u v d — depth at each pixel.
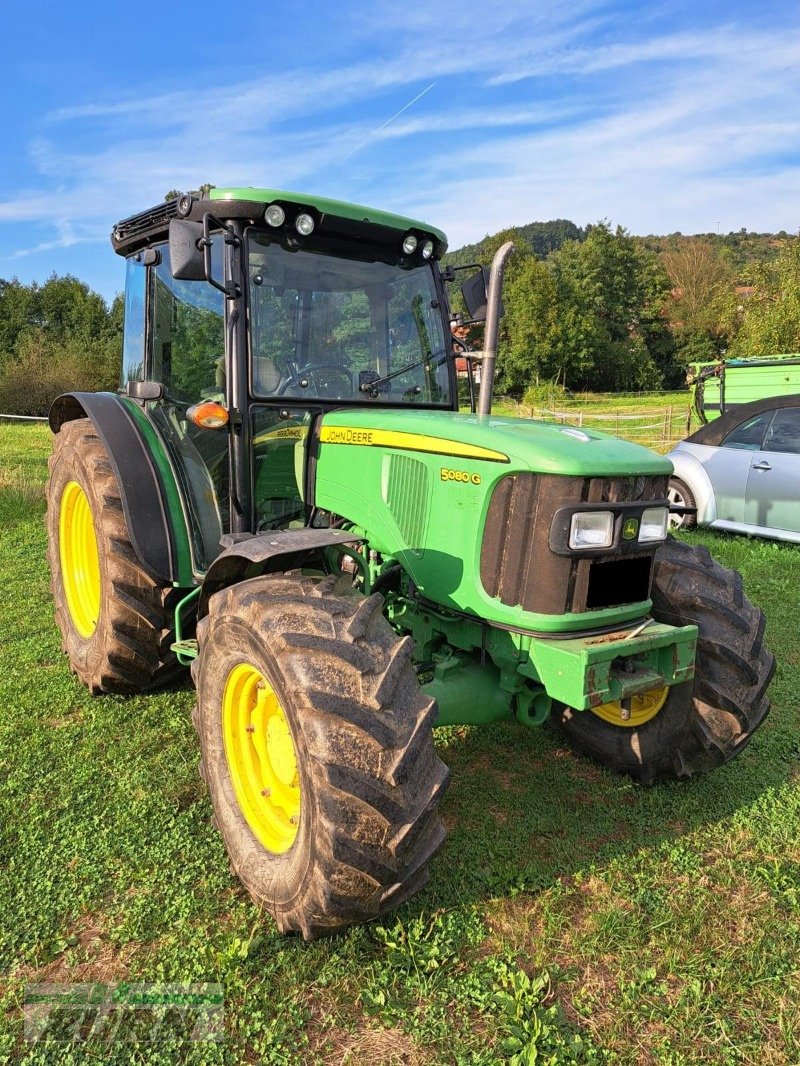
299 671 2.19
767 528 7.64
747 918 2.62
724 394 11.48
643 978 2.33
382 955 2.38
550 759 3.62
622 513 2.67
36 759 3.46
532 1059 2.01
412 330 3.73
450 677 2.90
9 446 15.94
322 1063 2.03
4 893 2.62
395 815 2.10
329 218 3.29
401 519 3.07
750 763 3.64
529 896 2.69
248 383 3.25
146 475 3.70
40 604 5.72
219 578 2.86
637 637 2.71
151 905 2.57
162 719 3.89
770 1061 2.09
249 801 2.66
